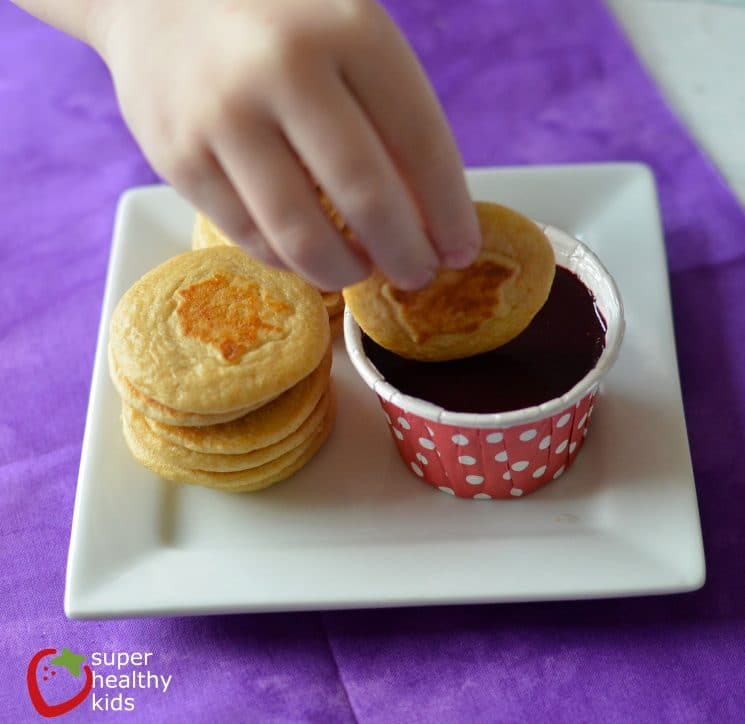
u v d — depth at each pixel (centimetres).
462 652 31
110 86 48
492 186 40
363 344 32
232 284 34
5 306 41
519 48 47
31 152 46
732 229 40
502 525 33
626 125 44
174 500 34
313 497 34
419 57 47
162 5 26
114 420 35
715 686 30
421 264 26
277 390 32
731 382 36
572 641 31
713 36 46
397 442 34
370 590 31
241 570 32
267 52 24
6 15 52
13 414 38
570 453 33
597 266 33
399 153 25
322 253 25
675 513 32
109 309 38
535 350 32
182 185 26
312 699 31
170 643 32
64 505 35
